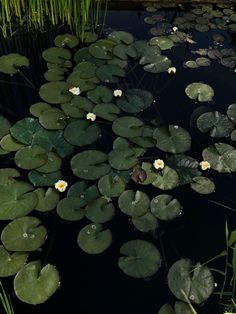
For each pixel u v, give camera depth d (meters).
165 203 1.98
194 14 3.52
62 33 3.22
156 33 3.24
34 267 1.69
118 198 1.99
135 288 1.71
